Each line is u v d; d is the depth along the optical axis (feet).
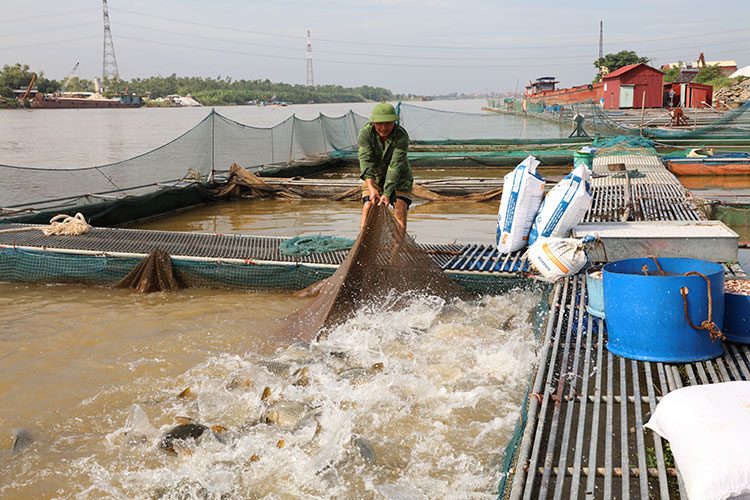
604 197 37.50
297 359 17.62
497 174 62.03
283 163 61.36
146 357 18.52
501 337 18.99
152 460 13.29
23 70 442.09
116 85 591.37
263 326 21.02
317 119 70.54
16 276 26.43
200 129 50.34
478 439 13.80
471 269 22.88
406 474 12.62
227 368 17.63
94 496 12.14
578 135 82.02
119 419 15.03
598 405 13.17
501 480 11.66
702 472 9.56
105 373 17.48
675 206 34.32
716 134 76.54
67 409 15.49
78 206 36.99
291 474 12.69
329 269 24.08
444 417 14.75
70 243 27.35
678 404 10.96
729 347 15.46
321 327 19.11
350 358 17.56
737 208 34.55
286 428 14.16
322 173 66.80
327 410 14.62
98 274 25.77
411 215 42.24
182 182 47.14
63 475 12.84
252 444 13.65
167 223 40.06
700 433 10.12
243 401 15.64
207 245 27.40
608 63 265.54
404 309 20.81
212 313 22.41
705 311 14.46
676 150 73.20
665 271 16.48
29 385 16.78
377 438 13.93
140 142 108.47
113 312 22.62
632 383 14.23
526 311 21.16
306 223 39.55
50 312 22.68
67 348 19.26
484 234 35.50
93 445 13.92
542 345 16.43
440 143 79.46
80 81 599.16
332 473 12.65
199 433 13.80
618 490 10.85
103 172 43.27
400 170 21.22
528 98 202.18
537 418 12.84
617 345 15.39
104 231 29.81
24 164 70.23
